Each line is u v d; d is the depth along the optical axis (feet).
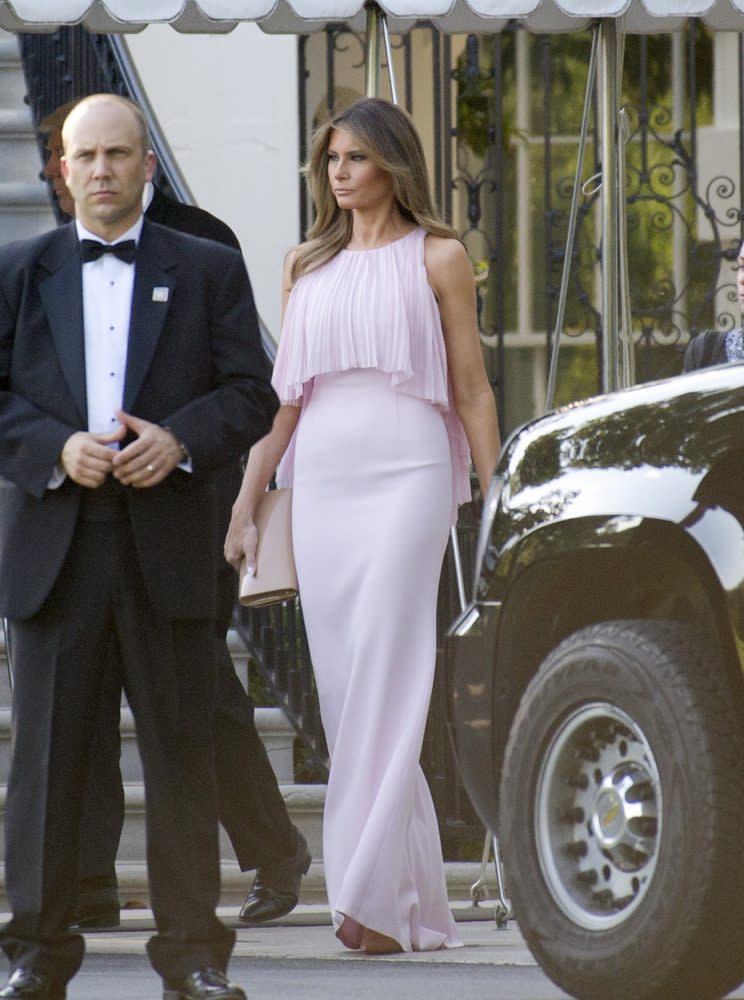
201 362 38.34
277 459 52.42
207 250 38.83
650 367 100.83
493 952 50.37
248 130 93.45
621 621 39.17
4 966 48.34
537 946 38.93
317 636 50.96
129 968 48.75
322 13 56.03
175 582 37.45
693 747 36.24
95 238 38.17
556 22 63.10
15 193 86.84
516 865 39.68
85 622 37.42
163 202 54.90
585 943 37.81
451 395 51.88
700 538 37.24
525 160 103.76
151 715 37.60
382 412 50.39
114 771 55.16
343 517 50.55
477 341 51.44
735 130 103.09
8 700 69.97
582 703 38.75
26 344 38.06
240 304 38.78
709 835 35.81
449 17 63.93
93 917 55.31
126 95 80.48
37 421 37.32
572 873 38.93
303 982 44.73
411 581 50.01
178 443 37.24
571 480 39.99
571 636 40.01
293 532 51.34
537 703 39.65
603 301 61.46
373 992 42.68
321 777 73.67
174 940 37.42
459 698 42.93
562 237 102.89
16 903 37.58
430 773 72.90
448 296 50.96
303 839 56.44
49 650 37.45
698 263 99.66
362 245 51.55
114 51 81.71
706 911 35.70
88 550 37.42
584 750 39.11
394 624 49.83
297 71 93.50
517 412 103.86
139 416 37.68
